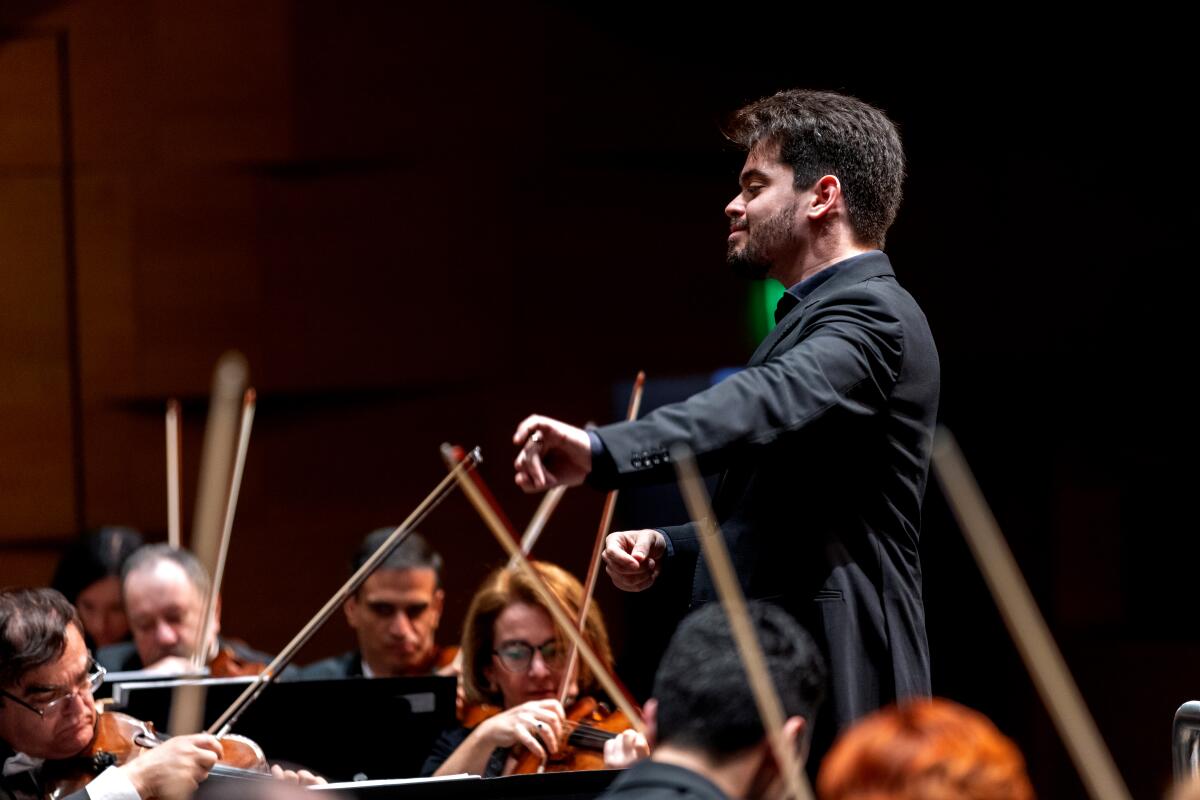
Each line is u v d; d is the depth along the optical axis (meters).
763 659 5.61
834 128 7.96
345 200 19.61
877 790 4.11
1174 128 19.64
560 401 19.80
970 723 4.27
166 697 9.94
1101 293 19.78
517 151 19.73
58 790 9.07
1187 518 19.67
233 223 19.50
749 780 5.41
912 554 7.61
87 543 14.93
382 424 19.70
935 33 19.75
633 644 18.55
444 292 19.69
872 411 7.16
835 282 7.69
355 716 10.11
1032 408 19.95
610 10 19.75
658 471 6.64
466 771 10.18
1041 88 19.78
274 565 19.42
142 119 19.48
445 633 19.34
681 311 20.03
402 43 19.56
